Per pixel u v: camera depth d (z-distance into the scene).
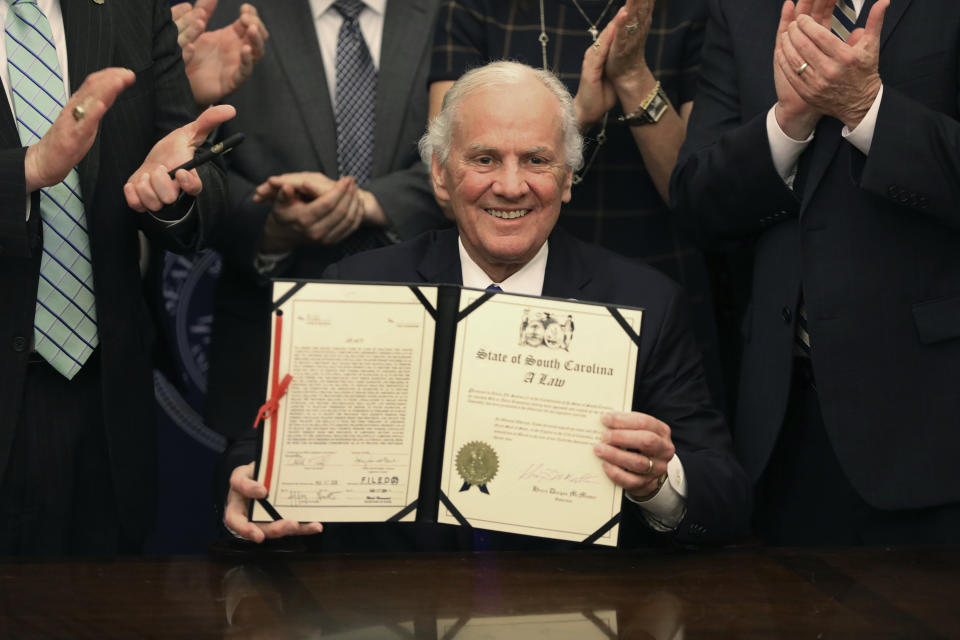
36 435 2.00
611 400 1.59
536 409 1.59
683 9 2.58
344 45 2.77
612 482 1.60
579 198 2.57
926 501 1.94
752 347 2.18
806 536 2.17
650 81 2.47
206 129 2.01
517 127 1.88
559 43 2.57
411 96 2.76
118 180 2.07
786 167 2.08
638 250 2.57
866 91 1.92
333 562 1.58
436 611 1.37
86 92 1.81
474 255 2.02
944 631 1.31
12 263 1.95
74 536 2.07
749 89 2.19
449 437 1.58
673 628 1.32
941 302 1.98
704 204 2.19
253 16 2.57
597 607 1.39
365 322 1.57
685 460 1.79
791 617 1.36
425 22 2.80
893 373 1.99
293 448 1.57
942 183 1.91
